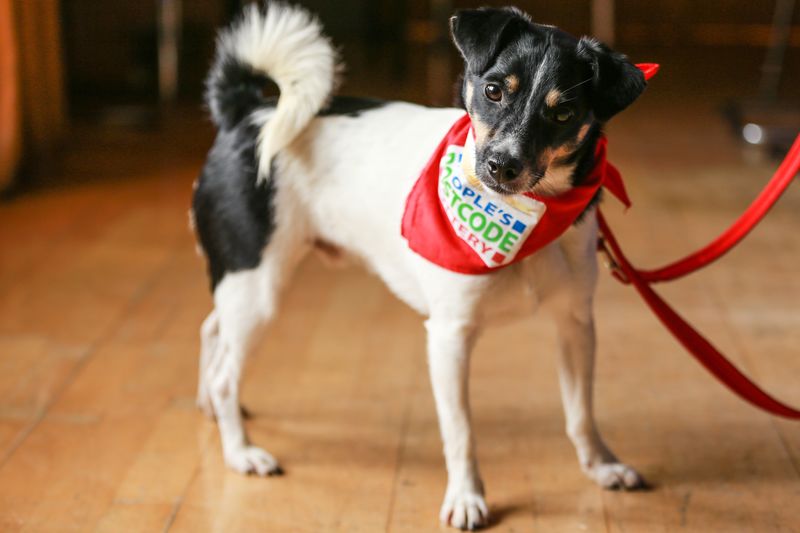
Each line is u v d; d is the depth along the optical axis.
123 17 5.56
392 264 2.12
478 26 1.75
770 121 4.99
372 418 2.49
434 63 5.89
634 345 2.87
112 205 4.01
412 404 2.56
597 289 3.28
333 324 3.04
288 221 2.17
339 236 2.19
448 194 1.89
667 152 4.91
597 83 1.71
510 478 2.21
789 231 3.83
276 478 2.22
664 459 2.29
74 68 5.60
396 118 2.12
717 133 5.25
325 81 2.10
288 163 2.14
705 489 2.17
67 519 2.04
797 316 3.07
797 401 2.55
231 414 2.27
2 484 2.16
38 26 4.41
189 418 2.48
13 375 2.67
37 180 4.28
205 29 5.68
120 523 2.04
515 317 2.04
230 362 2.24
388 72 6.41
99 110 5.31
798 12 7.80
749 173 4.57
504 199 1.84
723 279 3.37
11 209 3.94
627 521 2.05
